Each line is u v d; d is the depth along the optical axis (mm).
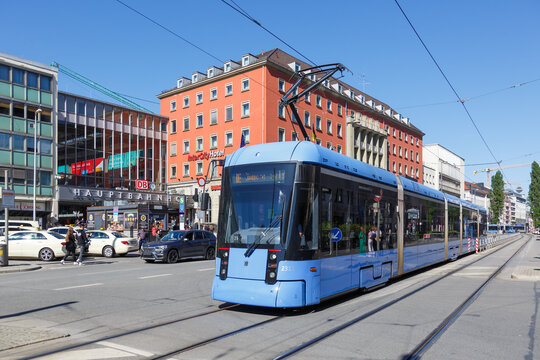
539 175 110812
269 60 46781
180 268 18156
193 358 5746
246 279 8367
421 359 5801
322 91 55156
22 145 38406
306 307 9266
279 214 8391
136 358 5695
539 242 56281
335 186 9586
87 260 23234
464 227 24844
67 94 43656
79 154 44594
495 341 6668
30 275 15680
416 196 15578
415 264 14969
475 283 13328
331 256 9180
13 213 37562
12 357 5664
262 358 5781
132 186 50594
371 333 7098
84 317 8297
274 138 47469
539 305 9586
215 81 51781
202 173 52219
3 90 37344
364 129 62969
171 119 56312
